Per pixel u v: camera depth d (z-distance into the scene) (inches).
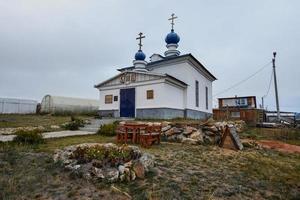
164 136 426.9
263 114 1016.2
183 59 770.8
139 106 675.4
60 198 152.0
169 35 920.9
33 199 150.3
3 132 451.2
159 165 228.8
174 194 160.4
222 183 190.4
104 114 768.9
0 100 1192.8
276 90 902.4
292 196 175.3
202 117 911.0
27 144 325.1
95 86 800.3
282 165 271.6
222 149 348.8
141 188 167.8
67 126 550.9
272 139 526.3
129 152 221.6
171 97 666.8
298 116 1298.0
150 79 659.4
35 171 202.5
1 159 238.5
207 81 1026.7
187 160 260.5
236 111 969.5
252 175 219.9
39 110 1269.7
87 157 209.0
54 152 260.8
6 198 149.0
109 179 176.9
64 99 1250.6
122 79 730.2
